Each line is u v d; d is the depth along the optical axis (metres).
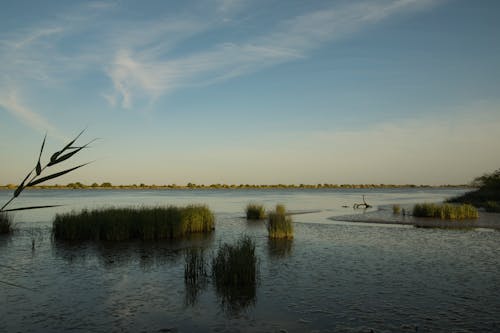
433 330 8.46
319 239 21.19
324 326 8.73
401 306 10.02
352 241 20.45
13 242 20.55
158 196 100.12
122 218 22.16
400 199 74.25
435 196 91.94
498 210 36.00
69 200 69.62
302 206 51.44
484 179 52.94
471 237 21.73
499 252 17.17
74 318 9.34
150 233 21.55
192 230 24.42
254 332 8.44
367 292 11.23
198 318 9.28
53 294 11.23
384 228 26.03
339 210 43.00
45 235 23.17
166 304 10.30
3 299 10.77
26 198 78.38
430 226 26.88
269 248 18.34
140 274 13.54
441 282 12.26
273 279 12.68
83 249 18.41
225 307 10.04
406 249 17.98
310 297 10.80
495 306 9.99
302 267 14.35
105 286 12.04
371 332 8.38
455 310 9.70
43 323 9.03
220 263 12.61
